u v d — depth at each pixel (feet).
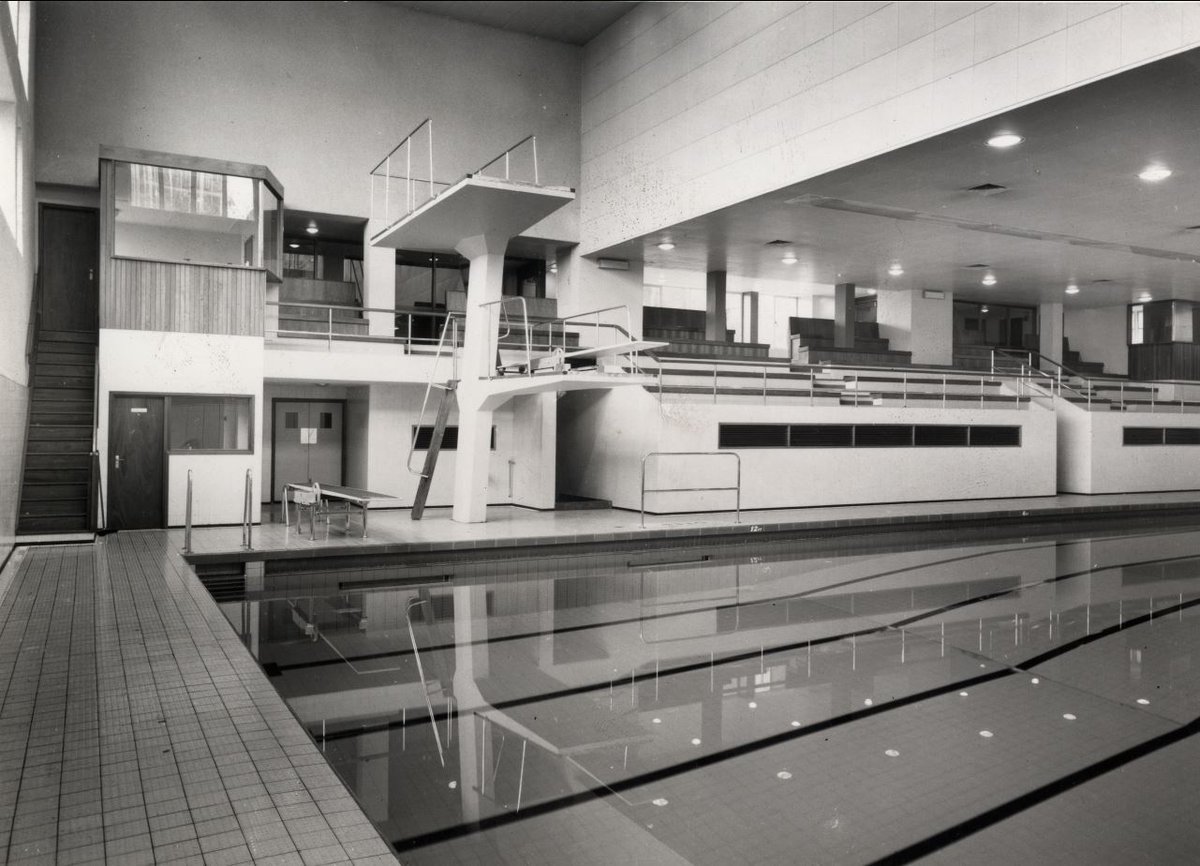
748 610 31.71
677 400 54.39
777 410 55.42
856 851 13.89
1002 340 98.78
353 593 34.47
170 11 54.34
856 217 55.36
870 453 58.49
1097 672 24.16
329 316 50.93
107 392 41.81
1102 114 36.86
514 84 64.95
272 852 11.25
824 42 45.70
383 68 60.44
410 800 15.43
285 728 15.78
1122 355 100.17
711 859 13.55
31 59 45.21
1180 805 15.72
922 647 26.63
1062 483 69.15
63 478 40.81
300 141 57.82
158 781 13.44
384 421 52.95
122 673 19.04
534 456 53.83
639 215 60.80
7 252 33.19
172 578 29.58
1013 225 57.77
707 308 77.46
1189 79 33.12
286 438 56.59
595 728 19.24
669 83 57.72
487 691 21.77
